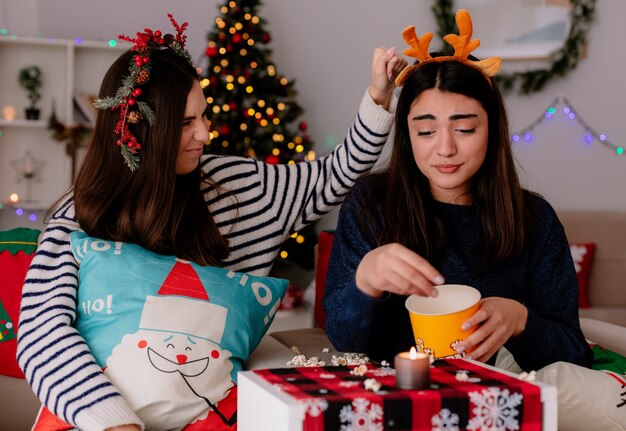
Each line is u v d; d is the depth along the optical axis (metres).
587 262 3.54
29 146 3.97
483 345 1.05
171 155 1.44
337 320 1.17
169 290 1.33
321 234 2.00
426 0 4.26
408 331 1.28
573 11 4.11
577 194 4.22
